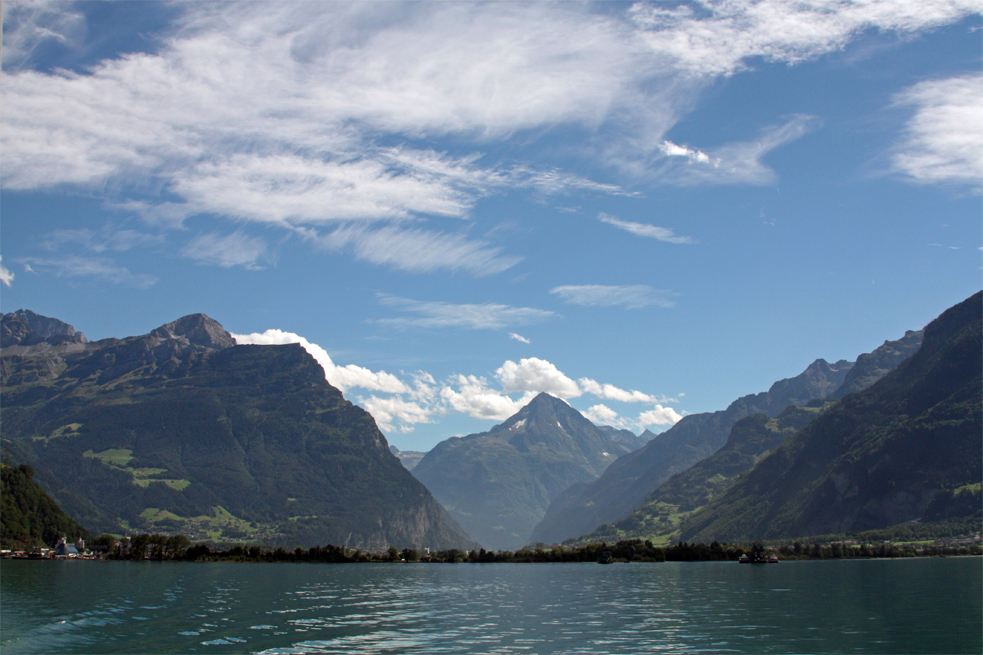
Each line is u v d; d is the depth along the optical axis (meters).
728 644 77.44
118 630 85.56
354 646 75.94
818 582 166.12
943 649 74.94
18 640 78.69
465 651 73.31
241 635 82.38
